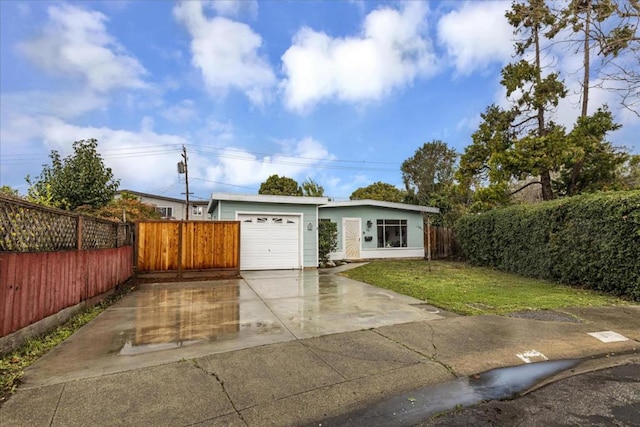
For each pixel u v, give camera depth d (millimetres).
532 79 14156
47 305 4574
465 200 23750
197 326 5039
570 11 10281
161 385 3104
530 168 13500
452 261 15828
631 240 7109
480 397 3039
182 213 35375
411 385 3238
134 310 6113
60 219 5207
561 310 5980
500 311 5898
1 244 3678
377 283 9078
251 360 3713
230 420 2604
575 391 3160
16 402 2756
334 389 3113
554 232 9414
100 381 3158
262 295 7531
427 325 5066
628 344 4410
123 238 9156
